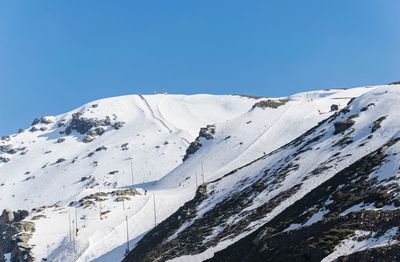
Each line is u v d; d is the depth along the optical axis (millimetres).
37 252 159625
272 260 63094
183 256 99938
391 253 49188
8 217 196500
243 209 109938
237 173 153000
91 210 182875
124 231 161250
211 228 109188
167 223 141375
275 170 127625
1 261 167875
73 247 155500
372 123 116812
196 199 146375
